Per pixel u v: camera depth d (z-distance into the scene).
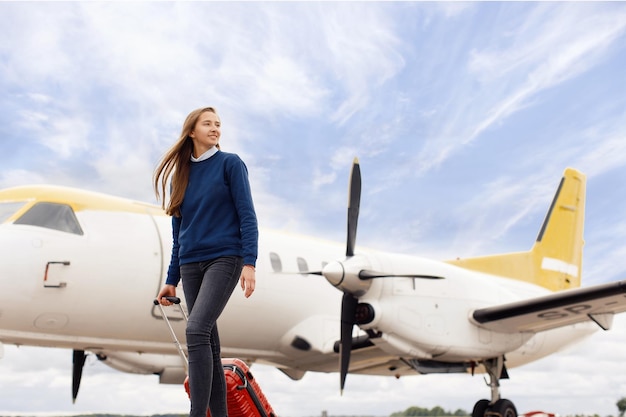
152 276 9.25
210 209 3.20
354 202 9.58
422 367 10.03
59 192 9.02
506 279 13.60
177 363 12.28
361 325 9.45
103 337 9.16
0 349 8.34
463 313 10.01
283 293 11.06
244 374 3.90
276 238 11.67
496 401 10.20
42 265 8.28
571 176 15.16
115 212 9.33
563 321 10.05
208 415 3.66
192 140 3.37
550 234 14.60
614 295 8.88
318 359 11.70
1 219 8.52
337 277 9.20
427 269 9.92
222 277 3.08
